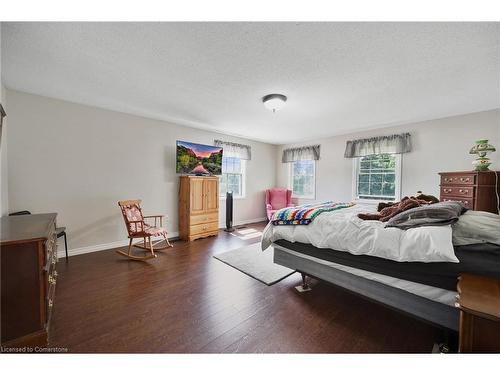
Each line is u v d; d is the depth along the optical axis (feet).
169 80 7.74
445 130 11.56
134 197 12.10
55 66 6.86
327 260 6.11
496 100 9.17
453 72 6.91
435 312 4.39
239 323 5.50
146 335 5.02
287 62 6.46
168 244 11.24
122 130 11.57
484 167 9.30
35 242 4.19
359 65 6.56
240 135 16.78
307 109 10.51
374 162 14.43
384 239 4.99
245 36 5.33
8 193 8.59
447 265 4.14
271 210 17.39
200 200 13.53
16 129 8.79
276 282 7.80
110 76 7.50
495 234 4.33
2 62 6.63
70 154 10.07
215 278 8.08
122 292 6.98
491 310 2.87
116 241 11.51
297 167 19.27
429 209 5.18
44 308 4.29
